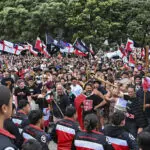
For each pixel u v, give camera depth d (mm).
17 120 7906
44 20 51562
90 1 48469
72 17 49906
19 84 13039
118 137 6496
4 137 3627
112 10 49125
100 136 6496
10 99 3838
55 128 7766
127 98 10969
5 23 55188
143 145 4547
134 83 15117
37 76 19141
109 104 12094
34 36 52875
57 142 7777
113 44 48344
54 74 18234
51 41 31406
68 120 7703
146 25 48469
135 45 26797
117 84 12305
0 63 33188
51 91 13109
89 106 11000
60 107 12422
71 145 7004
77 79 15836
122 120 6543
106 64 28891
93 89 11594
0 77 19250
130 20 49281
